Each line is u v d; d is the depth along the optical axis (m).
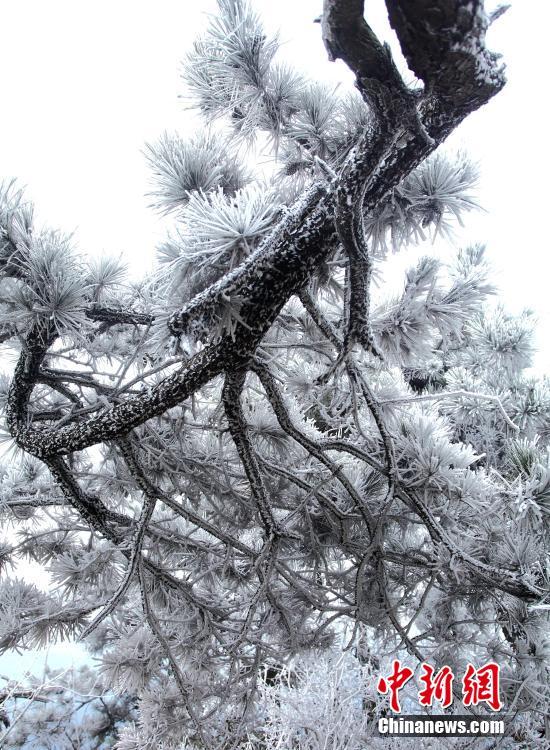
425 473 1.99
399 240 1.86
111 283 1.99
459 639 2.37
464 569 2.08
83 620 2.41
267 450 2.32
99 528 2.16
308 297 1.75
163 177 1.68
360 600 2.05
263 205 1.43
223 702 1.97
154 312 1.59
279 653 2.08
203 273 1.54
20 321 1.74
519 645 2.30
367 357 2.07
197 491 2.31
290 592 2.22
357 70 1.10
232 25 1.72
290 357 2.22
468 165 1.78
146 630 2.33
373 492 2.28
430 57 1.06
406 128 1.18
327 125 1.80
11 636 2.20
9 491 2.46
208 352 1.64
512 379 3.98
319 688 3.38
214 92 1.87
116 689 2.48
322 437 2.23
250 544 2.80
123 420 1.81
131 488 2.43
